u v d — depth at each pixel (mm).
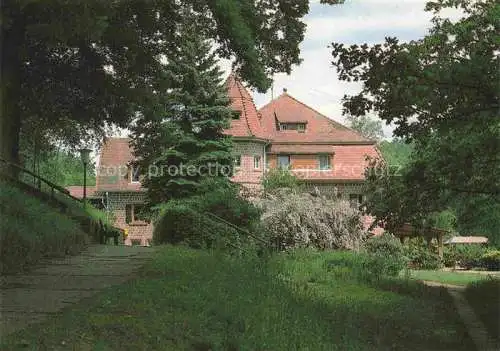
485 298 16688
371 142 54844
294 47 21891
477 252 44875
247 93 52312
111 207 51250
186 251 15953
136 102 23250
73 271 12445
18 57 21250
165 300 8938
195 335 7777
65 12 16250
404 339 11508
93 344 6637
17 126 21984
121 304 8445
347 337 10047
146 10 20578
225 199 21656
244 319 8789
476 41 13820
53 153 35531
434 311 14656
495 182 15320
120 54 23203
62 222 16438
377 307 14211
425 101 13281
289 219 24078
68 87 24750
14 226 12953
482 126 14242
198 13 20891
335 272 19109
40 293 9891
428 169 15422
